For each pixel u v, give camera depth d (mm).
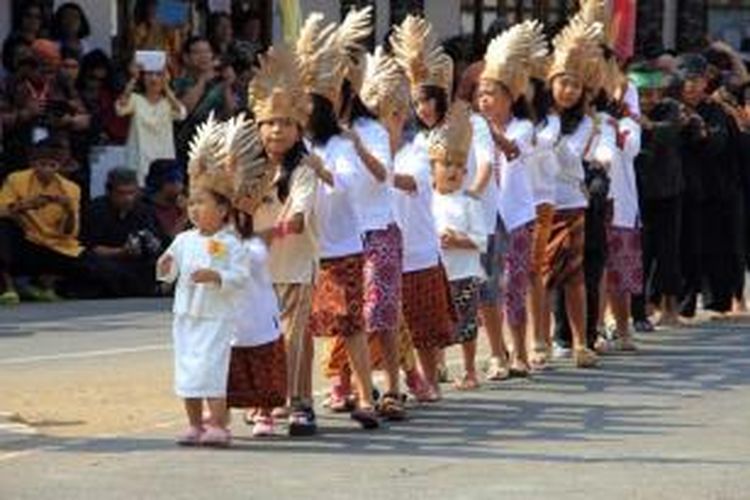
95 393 29750
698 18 68188
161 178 45656
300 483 23000
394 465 24250
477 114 31750
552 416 28297
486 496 22312
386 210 27562
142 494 22188
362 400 27141
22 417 27453
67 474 23344
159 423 27219
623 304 36125
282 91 26125
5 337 36656
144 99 46875
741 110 42438
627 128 36094
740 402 29672
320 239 26641
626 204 35969
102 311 41594
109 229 44500
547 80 33625
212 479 23156
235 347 25578
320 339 31625
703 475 23656
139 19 51125
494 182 31141
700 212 41031
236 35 54125
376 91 28141
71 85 45750
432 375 29516
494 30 52250
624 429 27094
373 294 27469
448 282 29688
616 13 42875
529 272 32500
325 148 27000
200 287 25156
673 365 34094
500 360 32156
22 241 43250
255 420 26578
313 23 27094
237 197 25344
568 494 22453
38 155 43250
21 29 46688
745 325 40656
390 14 60625
